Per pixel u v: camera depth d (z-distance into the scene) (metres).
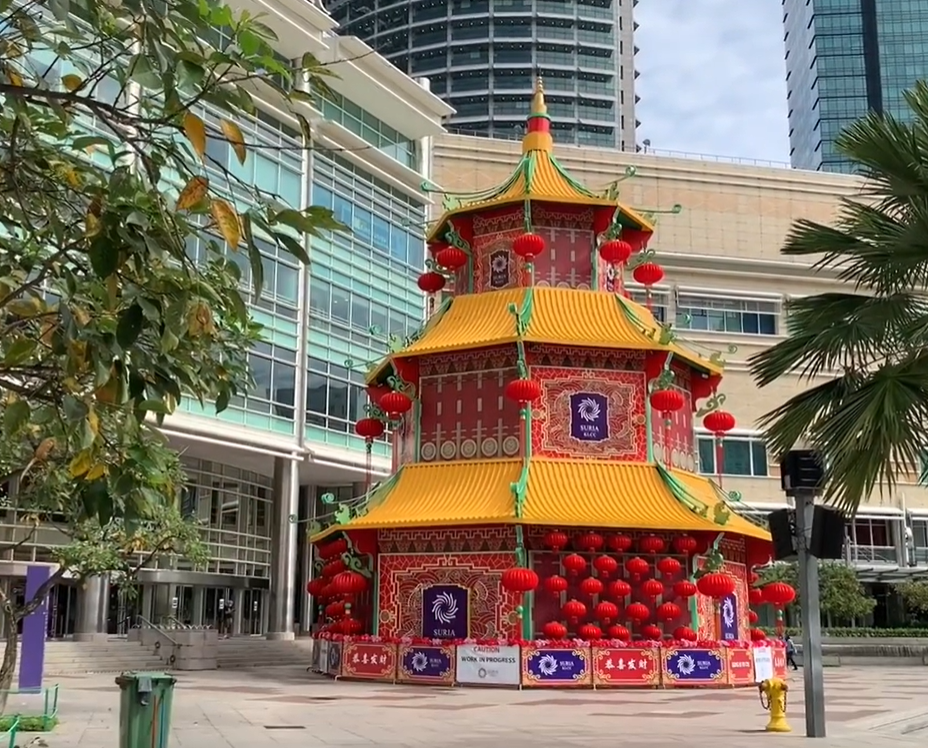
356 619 33.97
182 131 7.82
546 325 34.38
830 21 156.62
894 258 14.78
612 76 141.75
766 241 73.62
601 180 72.44
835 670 48.00
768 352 16.27
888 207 15.64
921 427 13.57
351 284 56.16
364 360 55.47
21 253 10.04
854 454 13.66
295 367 51.78
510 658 29.55
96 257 7.10
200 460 51.53
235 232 7.23
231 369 11.41
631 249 37.19
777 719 19.86
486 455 33.69
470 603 31.39
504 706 24.62
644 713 23.28
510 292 36.00
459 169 69.00
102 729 18.91
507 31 141.00
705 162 74.31
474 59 141.38
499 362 34.22
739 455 68.88
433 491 33.00
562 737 18.47
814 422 15.47
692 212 73.19
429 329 36.38
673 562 31.08
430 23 142.62
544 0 141.12
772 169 75.06
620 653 30.05
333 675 33.28
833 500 14.51
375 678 31.39
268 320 50.31
